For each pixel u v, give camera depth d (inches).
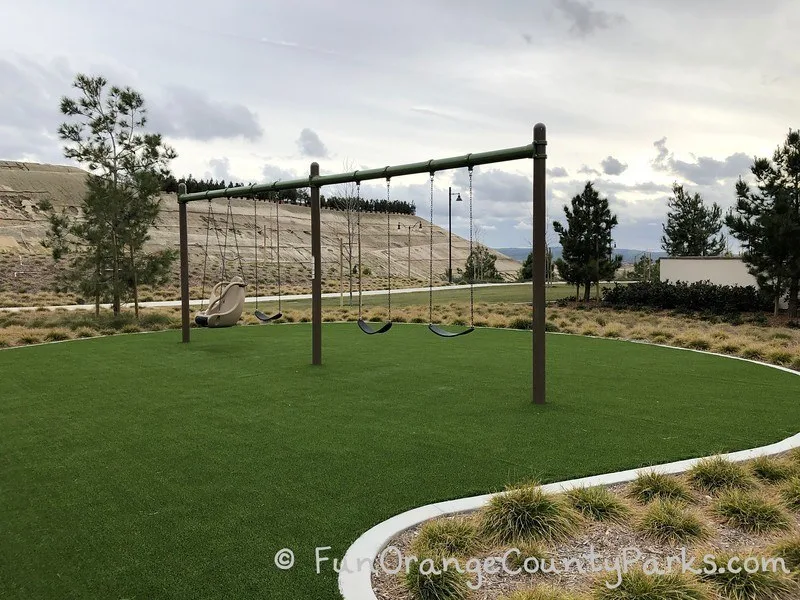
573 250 771.4
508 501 137.3
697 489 159.0
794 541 123.9
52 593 110.3
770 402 251.4
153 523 138.9
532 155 243.6
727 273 700.0
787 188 543.5
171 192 2191.2
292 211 2429.9
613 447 192.7
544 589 108.3
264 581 113.2
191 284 1273.4
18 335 455.8
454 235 2819.9
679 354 381.1
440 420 225.5
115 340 459.5
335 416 232.2
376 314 653.3
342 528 135.1
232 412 239.1
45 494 157.5
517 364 343.6
